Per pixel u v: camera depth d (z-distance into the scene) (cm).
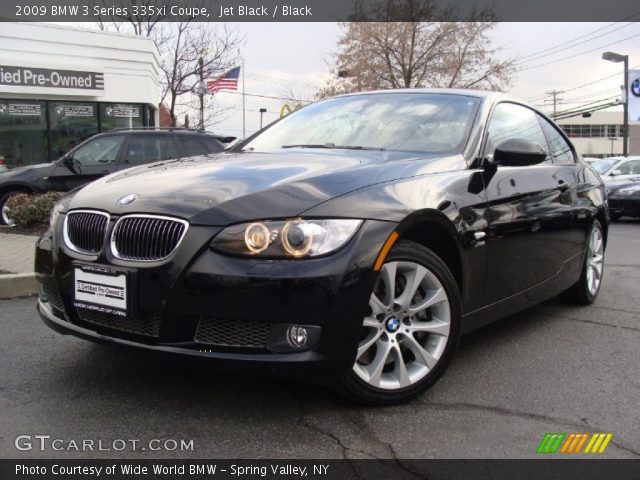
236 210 261
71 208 311
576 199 462
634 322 468
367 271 262
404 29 2873
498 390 326
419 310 303
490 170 357
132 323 274
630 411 303
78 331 292
